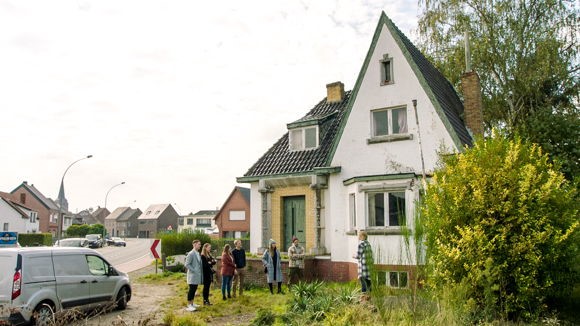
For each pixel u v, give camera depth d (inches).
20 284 390.6
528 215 350.3
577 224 337.1
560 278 350.6
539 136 729.0
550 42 815.1
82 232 3521.2
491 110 904.3
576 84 836.6
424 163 585.0
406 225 353.4
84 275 453.1
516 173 364.2
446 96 691.4
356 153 642.2
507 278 353.7
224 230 2331.4
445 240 376.5
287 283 613.3
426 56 966.4
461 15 901.2
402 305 340.5
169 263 1007.0
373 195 597.3
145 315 452.1
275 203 731.4
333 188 658.8
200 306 494.9
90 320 430.6
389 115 629.6
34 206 3499.0
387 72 641.6
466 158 391.5
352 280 598.2
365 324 335.0
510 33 858.1
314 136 737.0
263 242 730.8
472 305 342.3
